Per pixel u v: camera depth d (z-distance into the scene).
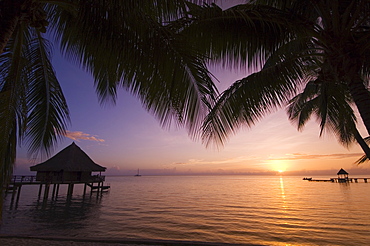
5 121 3.03
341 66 3.62
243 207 19.75
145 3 2.98
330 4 3.79
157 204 22.16
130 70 3.10
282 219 14.05
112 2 2.79
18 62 3.42
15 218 14.38
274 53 4.42
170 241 3.37
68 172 27.27
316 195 30.80
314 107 11.96
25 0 2.70
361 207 18.53
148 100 3.31
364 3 3.44
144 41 2.97
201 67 3.22
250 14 3.77
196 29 3.75
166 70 3.05
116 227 11.83
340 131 9.72
